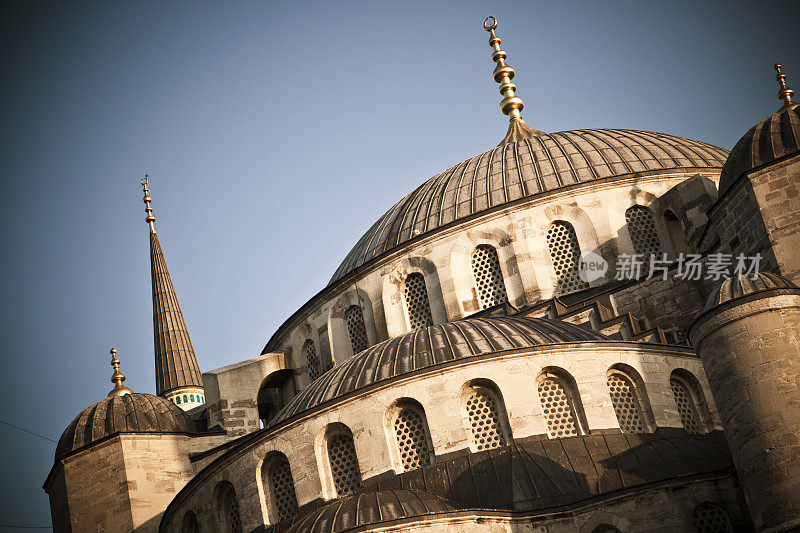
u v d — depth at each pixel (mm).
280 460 37594
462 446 35406
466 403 36281
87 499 47469
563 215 47094
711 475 32500
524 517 32531
